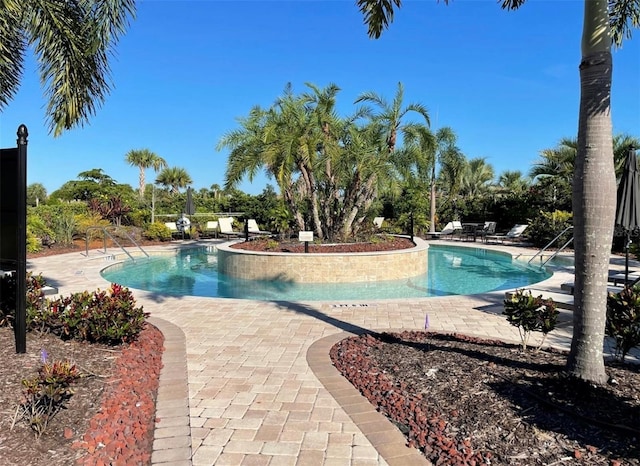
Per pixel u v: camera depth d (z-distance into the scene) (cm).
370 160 1313
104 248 1712
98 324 458
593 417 295
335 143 1342
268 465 266
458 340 507
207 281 1167
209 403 355
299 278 1104
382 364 426
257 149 1405
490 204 2416
